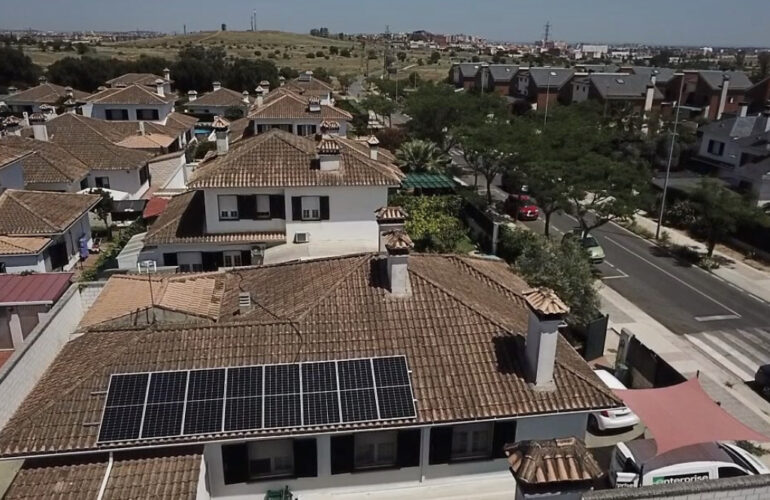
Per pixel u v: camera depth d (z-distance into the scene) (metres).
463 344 17.27
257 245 31.77
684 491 12.98
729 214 40.19
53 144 48.84
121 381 15.52
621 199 39.03
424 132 69.19
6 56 111.12
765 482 13.16
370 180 31.98
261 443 15.42
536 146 44.88
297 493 15.89
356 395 15.59
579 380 16.50
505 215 50.75
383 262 20.02
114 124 63.75
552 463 9.75
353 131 80.75
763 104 87.81
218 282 23.39
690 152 64.94
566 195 39.50
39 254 32.31
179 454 14.45
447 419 15.29
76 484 13.66
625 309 34.38
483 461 16.27
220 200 31.52
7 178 37.41
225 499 15.62
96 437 14.37
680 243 45.44
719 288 37.78
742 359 29.31
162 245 31.61
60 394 15.23
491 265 24.30
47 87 89.25
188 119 77.62
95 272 33.94
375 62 189.25
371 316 17.94
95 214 45.16
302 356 16.66
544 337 15.79
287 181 31.31
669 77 99.88
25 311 24.88
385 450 16.08
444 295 18.66
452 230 40.56
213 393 15.41
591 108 76.44
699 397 19.80
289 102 57.28
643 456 19.00
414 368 16.52
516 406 15.68
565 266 29.61
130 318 19.77
